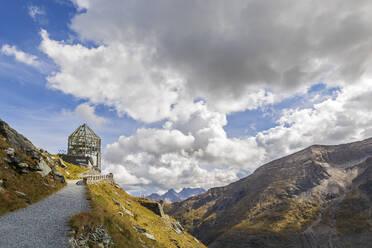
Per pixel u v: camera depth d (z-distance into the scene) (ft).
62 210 74.74
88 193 105.29
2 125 103.60
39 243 50.47
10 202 69.62
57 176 120.67
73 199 91.97
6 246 47.44
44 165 114.32
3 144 95.66
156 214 223.10
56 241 52.29
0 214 63.41
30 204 77.66
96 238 62.64
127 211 140.26
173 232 194.08
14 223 59.62
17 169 91.15
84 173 189.06
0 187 73.31
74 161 233.55
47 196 91.30
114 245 68.03
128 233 83.87
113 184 211.82
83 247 55.67
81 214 65.87
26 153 107.86
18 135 109.60
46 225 60.44
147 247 92.53
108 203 122.83
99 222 68.59
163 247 119.44
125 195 208.64
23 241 50.44
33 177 96.17
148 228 137.59
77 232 57.47
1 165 84.12
